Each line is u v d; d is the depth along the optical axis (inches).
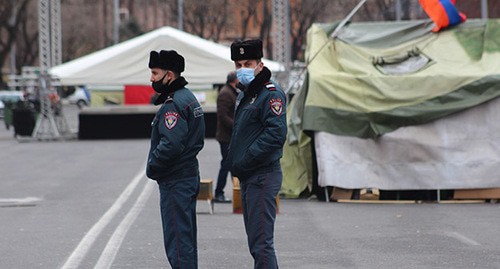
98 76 2923.2
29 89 4109.3
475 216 1214.3
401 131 1364.4
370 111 1366.9
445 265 869.2
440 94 1359.5
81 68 2933.1
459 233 1064.8
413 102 1360.7
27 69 4131.4
